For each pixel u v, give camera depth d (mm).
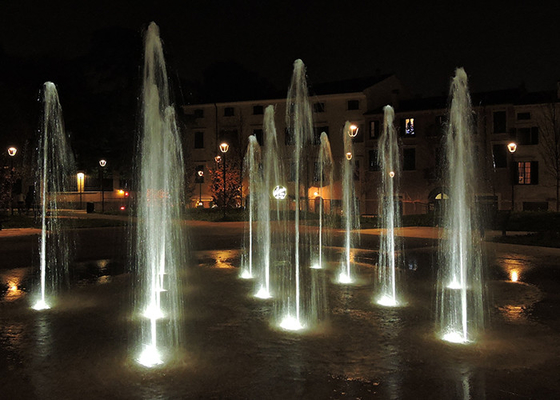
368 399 4418
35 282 10250
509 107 38531
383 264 13078
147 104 9281
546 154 37125
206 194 49156
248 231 24719
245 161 45625
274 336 6320
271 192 44688
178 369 5141
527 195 38000
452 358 5492
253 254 15414
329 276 11117
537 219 24594
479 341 6129
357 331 6559
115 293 9109
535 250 15531
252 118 47875
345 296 8852
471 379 4887
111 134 46531
